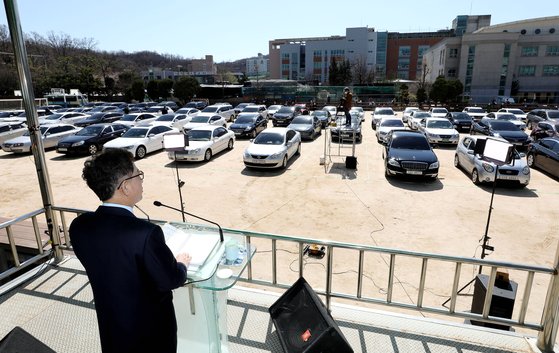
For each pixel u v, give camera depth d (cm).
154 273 154
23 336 198
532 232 735
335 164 1362
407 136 1213
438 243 684
